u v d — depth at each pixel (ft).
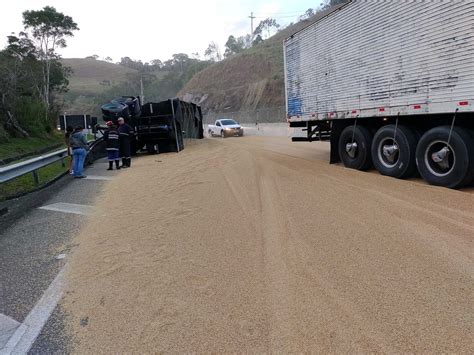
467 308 9.98
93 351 9.43
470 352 8.38
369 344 8.84
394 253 13.62
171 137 56.90
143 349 9.37
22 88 75.97
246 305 10.93
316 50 35.04
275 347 9.02
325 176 28.76
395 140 26.61
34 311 11.50
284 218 18.54
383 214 18.19
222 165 38.06
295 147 55.83
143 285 12.66
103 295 12.18
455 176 22.27
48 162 35.04
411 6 23.68
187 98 244.42
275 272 12.80
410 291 10.98
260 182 27.63
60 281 13.42
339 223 17.25
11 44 135.85
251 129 104.83
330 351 8.71
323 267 12.90
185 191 26.03
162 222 19.31
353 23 29.48
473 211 17.99
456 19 20.66
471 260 12.73
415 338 8.94
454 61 20.99
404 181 25.64
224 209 20.88
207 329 9.95
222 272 13.12
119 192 27.66
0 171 25.09
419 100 23.56
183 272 13.37
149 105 57.21
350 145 31.78
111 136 40.24
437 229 15.78
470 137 21.72
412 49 23.82
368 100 28.27
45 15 141.59
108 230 18.72
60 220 21.18
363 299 10.73
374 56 27.32
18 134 65.62
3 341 10.04
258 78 207.00
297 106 39.32
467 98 20.39
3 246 17.47
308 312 10.30
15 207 24.90
